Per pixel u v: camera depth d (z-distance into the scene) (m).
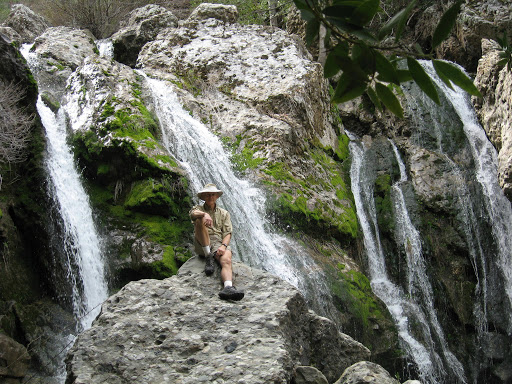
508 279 11.34
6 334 7.38
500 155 12.20
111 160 9.36
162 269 8.04
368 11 1.71
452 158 13.18
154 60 12.87
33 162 8.94
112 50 15.93
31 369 7.28
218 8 15.02
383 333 9.38
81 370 4.83
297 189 10.58
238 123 11.48
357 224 11.38
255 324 5.39
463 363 10.41
